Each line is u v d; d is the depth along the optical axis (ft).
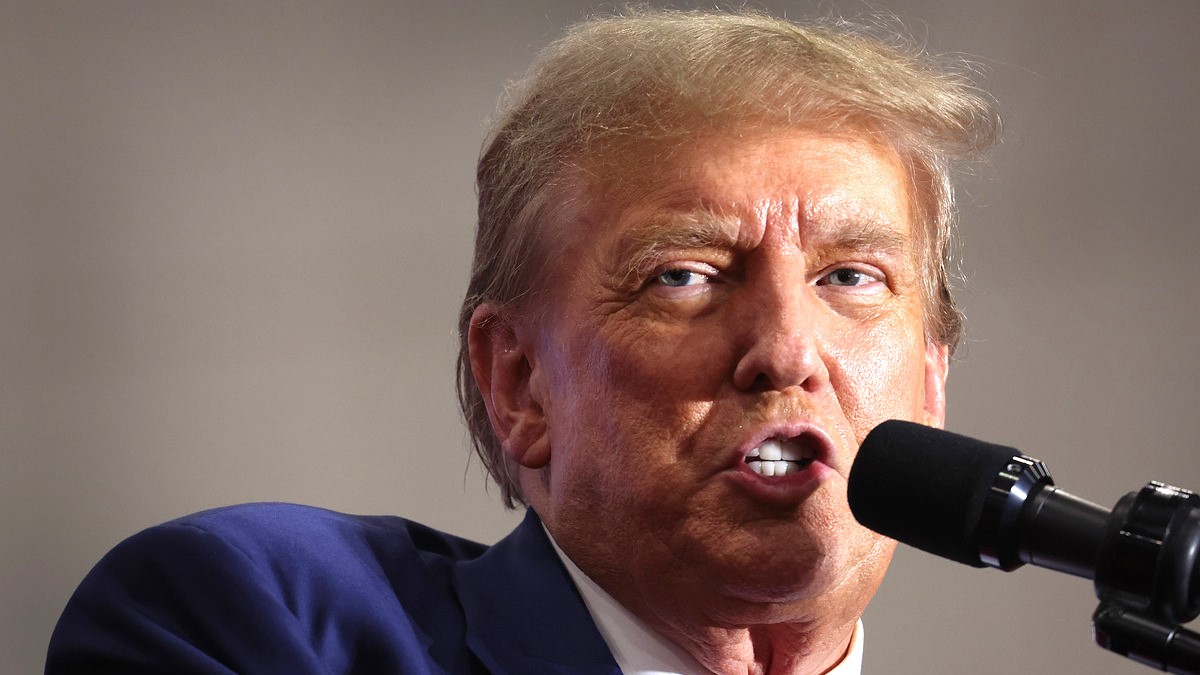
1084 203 36.50
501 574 16.87
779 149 15.56
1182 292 36.24
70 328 35.58
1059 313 36.32
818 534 14.80
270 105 36.94
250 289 36.47
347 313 36.73
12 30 35.73
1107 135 36.65
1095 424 36.06
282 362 36.40
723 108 15.58
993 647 35.17
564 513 16.37
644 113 15.87
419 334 36.96
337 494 36.24
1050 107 36.73
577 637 16.05
